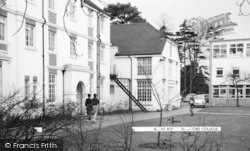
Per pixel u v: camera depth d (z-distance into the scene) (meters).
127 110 34.03
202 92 76.62
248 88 50.25
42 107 7.11
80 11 27.66
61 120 7.25
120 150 10.37
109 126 17.22
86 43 28.72
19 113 6.49
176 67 45.06
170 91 41.78
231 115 30.50
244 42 50.62
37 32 21.95
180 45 74.81
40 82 22.03
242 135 16.45
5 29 19.17
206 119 25.66
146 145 12.50
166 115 29.59
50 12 23.41
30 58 21.11
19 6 19.97
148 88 36.69
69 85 24.75
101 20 32.78
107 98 33.06
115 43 39.12
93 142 8.65
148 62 37.03
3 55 18.61
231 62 51.25
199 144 13.21
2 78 18.61
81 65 26.30
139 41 38.81
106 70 33.19
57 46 24.25
